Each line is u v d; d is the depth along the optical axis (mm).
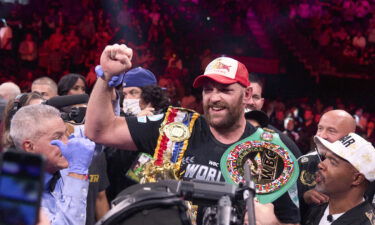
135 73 4121
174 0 15852
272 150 2371
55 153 2018
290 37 15742
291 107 12656
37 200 896
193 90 13422
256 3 16094
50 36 13430
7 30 12586
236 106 2320
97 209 3332
